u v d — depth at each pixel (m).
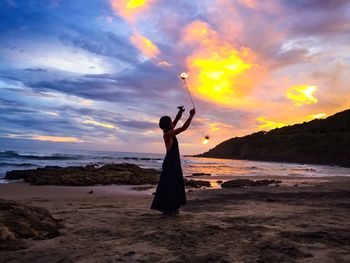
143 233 4.36
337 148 71.25
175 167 5.80
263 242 3.90
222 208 7.51
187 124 5.64
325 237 4.20
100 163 38.88
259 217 5.86
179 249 3.60
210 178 22.42
